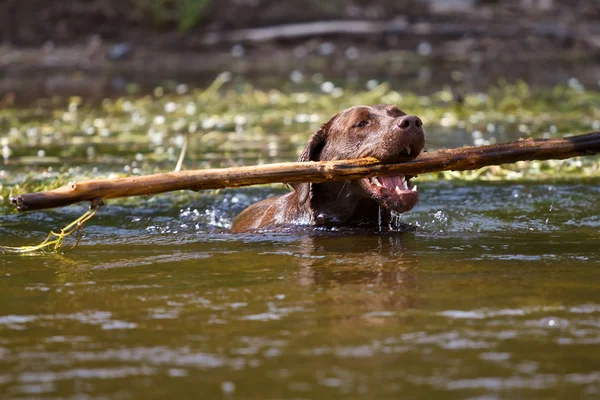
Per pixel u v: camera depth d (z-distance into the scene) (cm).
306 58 5469
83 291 1246
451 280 1286
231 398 841
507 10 6119
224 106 3831
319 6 5984
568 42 5653
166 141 2986
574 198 2052
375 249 1540
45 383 890
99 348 994
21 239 1694
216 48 5550
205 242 1628
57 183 2147
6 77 4825
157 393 858
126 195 1363
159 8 5625
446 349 970
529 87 4356
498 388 859
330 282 1280
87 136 3108
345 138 1795
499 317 1091
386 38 5719
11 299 1207
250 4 5916
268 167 1477
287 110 3666
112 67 5150
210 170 1438
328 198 1806
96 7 5656
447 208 1977
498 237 1653
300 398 838
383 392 849
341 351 967
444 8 6116
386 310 1125
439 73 4956
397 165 1543
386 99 3872
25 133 3164
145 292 1236
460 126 3209
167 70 5122
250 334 1032
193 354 967
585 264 1392
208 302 1175
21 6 5572
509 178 2341
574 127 3127
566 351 962
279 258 1464
